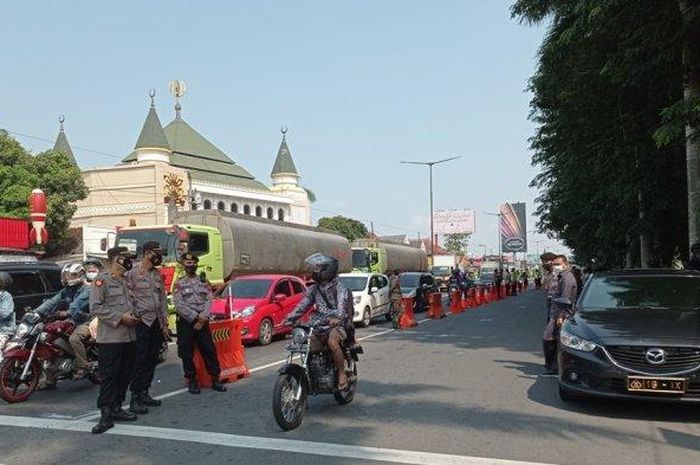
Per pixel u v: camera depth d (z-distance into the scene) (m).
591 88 17.41
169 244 18.80
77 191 44.34
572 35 13.81
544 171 31.42
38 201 27.80
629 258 30.56
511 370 10.91
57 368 9.28
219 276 20.95
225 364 10.27
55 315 9.54
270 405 8.37
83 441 6.70
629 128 18.59
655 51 13.38
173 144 72.56
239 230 22.47
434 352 13.37
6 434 7.02
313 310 8.11
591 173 22.34
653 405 8.05
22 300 12.77
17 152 40.91
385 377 10.29
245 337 14.80
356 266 36.22
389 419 7.47
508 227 72.94
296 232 27.58
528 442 6.45
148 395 8.40
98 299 7.16
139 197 56.03
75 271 9.84
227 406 8.34
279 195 75.38
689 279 8.95
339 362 7.64
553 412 7.75
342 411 7.89
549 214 36.00
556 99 19.48
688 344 7.03
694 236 14.01
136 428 7.18
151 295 8.26
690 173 14.16
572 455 6.01
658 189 20.03
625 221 23.95
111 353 7.21
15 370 8.76
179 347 9.25
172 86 78.00
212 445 6.46
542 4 14.67
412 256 47.66
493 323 20.48
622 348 7.23
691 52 13.02
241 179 76.38
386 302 22.56
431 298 23.38
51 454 6.24
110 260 7.42
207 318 9.23
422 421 7.36
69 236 46.78
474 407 8.07
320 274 7.68
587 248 35.22
